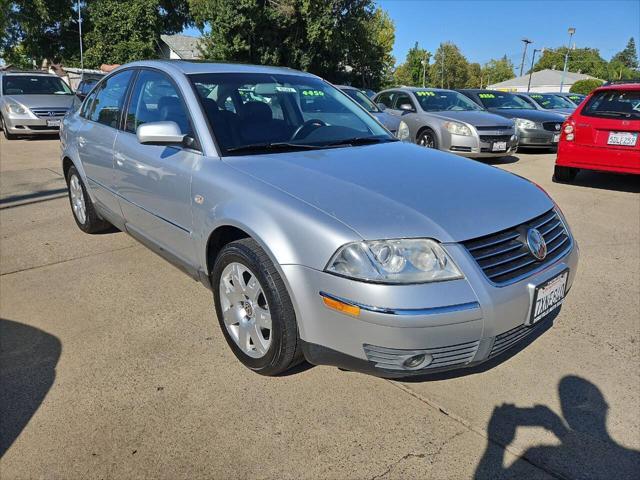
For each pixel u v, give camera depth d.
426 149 3.43
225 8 24.61
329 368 2.79
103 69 26.62
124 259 4.34
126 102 3.85
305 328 2.32
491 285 2.19
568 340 3.09
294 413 2.43
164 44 38.75
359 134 3.56
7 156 9.64
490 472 2.10
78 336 3.11
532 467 2.13
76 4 34.47
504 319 2.23
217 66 3.59
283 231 2.34
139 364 2.82
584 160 7.05
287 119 3.44
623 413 2.45
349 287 2.12
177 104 3.28
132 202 3.65
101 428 2.33
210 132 3.00
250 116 3.26
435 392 2.60
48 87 13.20
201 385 2.63
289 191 2.48
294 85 3.73
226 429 2.32
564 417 2.42
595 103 6.98
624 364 2.84
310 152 3.07
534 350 2.98
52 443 2.24
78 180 4.79
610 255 4.52
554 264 2.51
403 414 2.43
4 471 2.09
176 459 2.15
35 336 3.10
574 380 2.70
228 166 2.81
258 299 2.58
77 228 5.19
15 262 4.27
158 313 3.40
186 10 37.34
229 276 2.76
